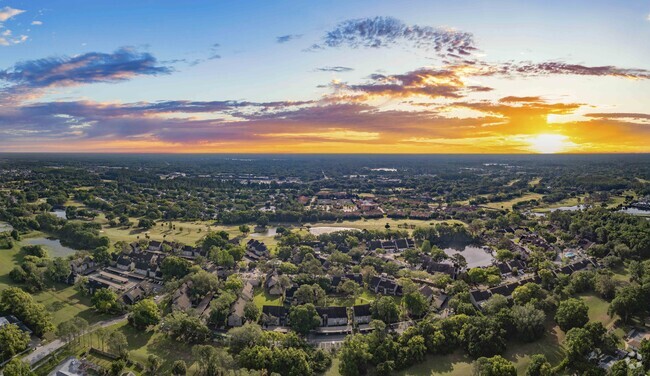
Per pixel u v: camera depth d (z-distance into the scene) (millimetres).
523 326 165500
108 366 146875
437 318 184750
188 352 159125
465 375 146375
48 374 143000
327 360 152750
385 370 145000
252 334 156500
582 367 144125
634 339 163375
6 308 172750
